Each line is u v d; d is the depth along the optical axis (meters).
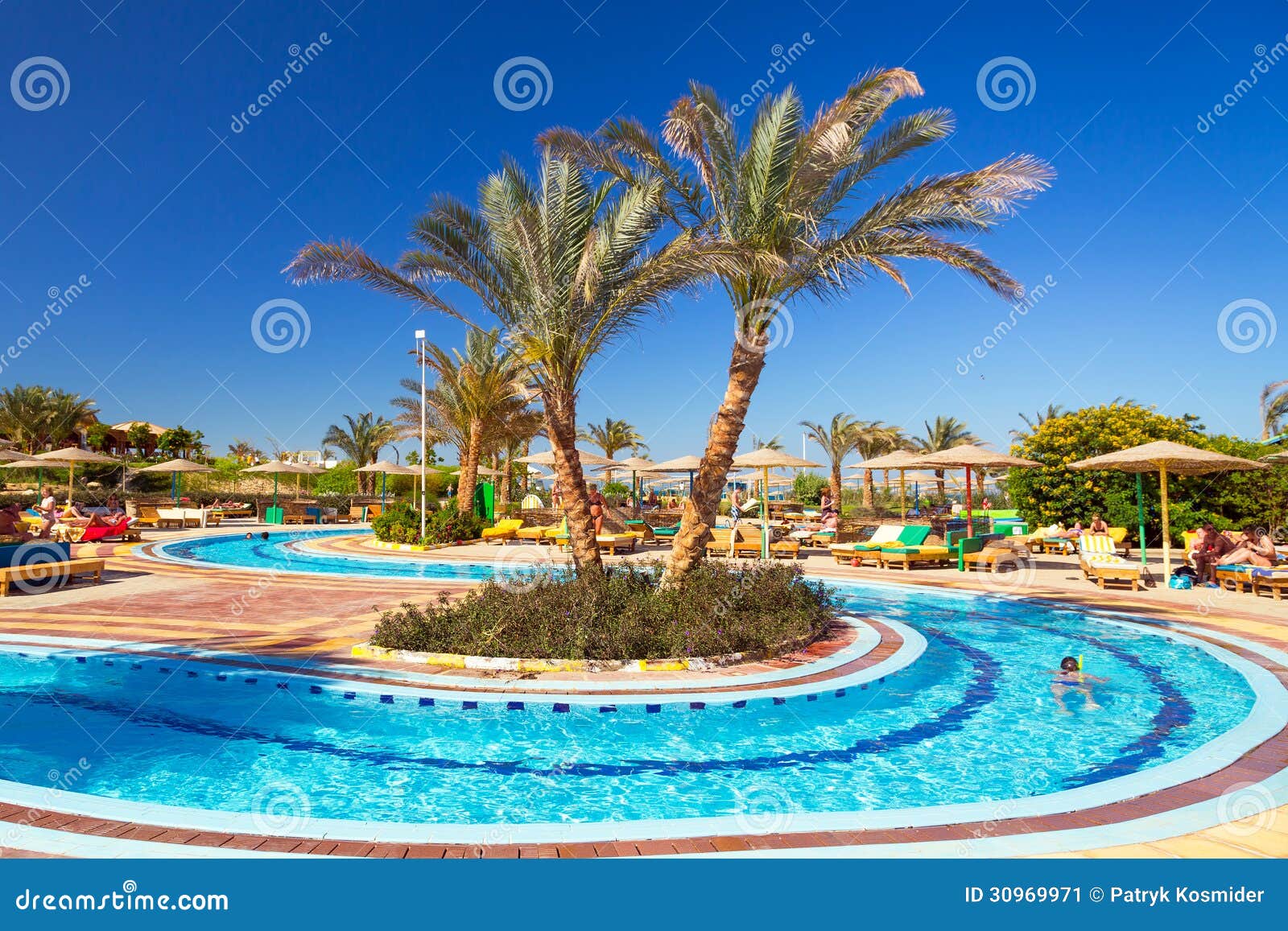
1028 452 20.98
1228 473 18.17
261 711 6.22
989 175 8.10
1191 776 4.49
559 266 9.49
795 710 6.32
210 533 26.97
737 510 25.44
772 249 8.88
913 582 13.99
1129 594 12.45
